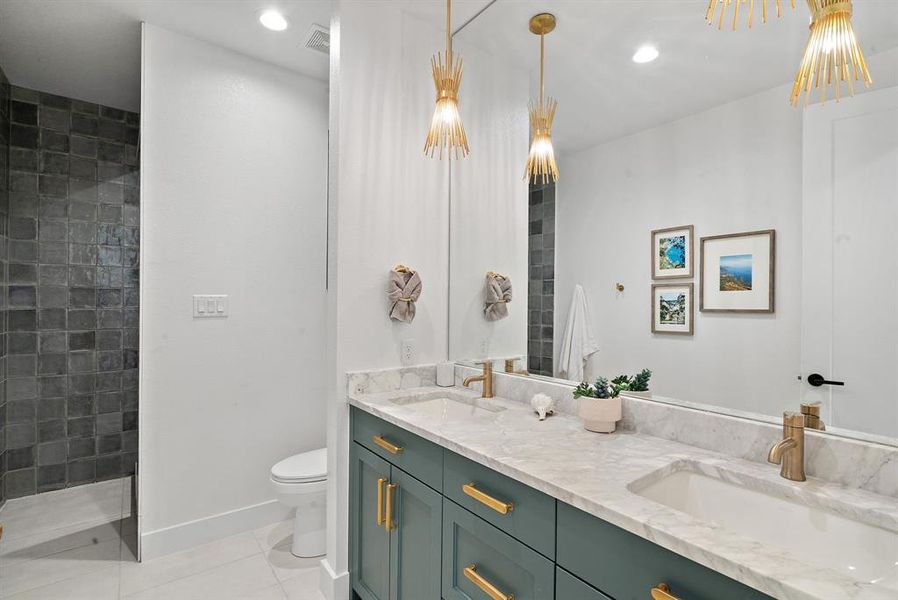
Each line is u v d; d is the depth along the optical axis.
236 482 2.43
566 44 1.71
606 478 1.05
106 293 3.13
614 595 0.90
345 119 1.90
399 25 2.06
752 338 1.22
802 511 0.98
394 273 1.99
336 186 1.90
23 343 2.85
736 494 1.09
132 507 2.72
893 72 0.99
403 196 2.08
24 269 2.85
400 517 1.60
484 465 1.23
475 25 2.05
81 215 3.04
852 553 0.90
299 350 2.63
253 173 2.48
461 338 2.16
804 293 1.13
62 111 2.98
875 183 1.02
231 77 2.41
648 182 1.46
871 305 1.02
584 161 1.65
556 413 1.70
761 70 1.21
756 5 1.22
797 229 1.14
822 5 1.04
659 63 1.43
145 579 2.01
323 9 2.08
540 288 1.82
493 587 1.20
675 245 1.40
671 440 1.36
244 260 2.45
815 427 1.11
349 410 1.92
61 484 2.97
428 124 2.16
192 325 2.30
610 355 1.57
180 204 2.26
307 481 2.12
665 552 0.82
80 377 3.04
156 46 2.20
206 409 2.34
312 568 2.12
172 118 2.24
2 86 2.69
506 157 1.95
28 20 2.16
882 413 1.01
